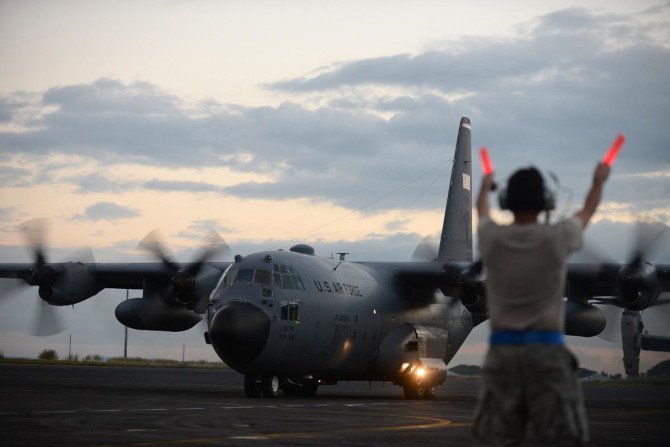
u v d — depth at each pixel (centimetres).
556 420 532
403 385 2906
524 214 563
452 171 3538
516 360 540
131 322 3170
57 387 2680
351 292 2714
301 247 2861
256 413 1720
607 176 554
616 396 3516
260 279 2395
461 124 3603
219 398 2269
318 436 1273
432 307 3144
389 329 2880
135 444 1101
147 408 1752
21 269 3466
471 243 3634
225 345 2284
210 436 1223
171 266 3058
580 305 2848
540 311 542
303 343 2469
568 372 538
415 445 1170
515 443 554
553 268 539
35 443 1094
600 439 1341
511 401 545
